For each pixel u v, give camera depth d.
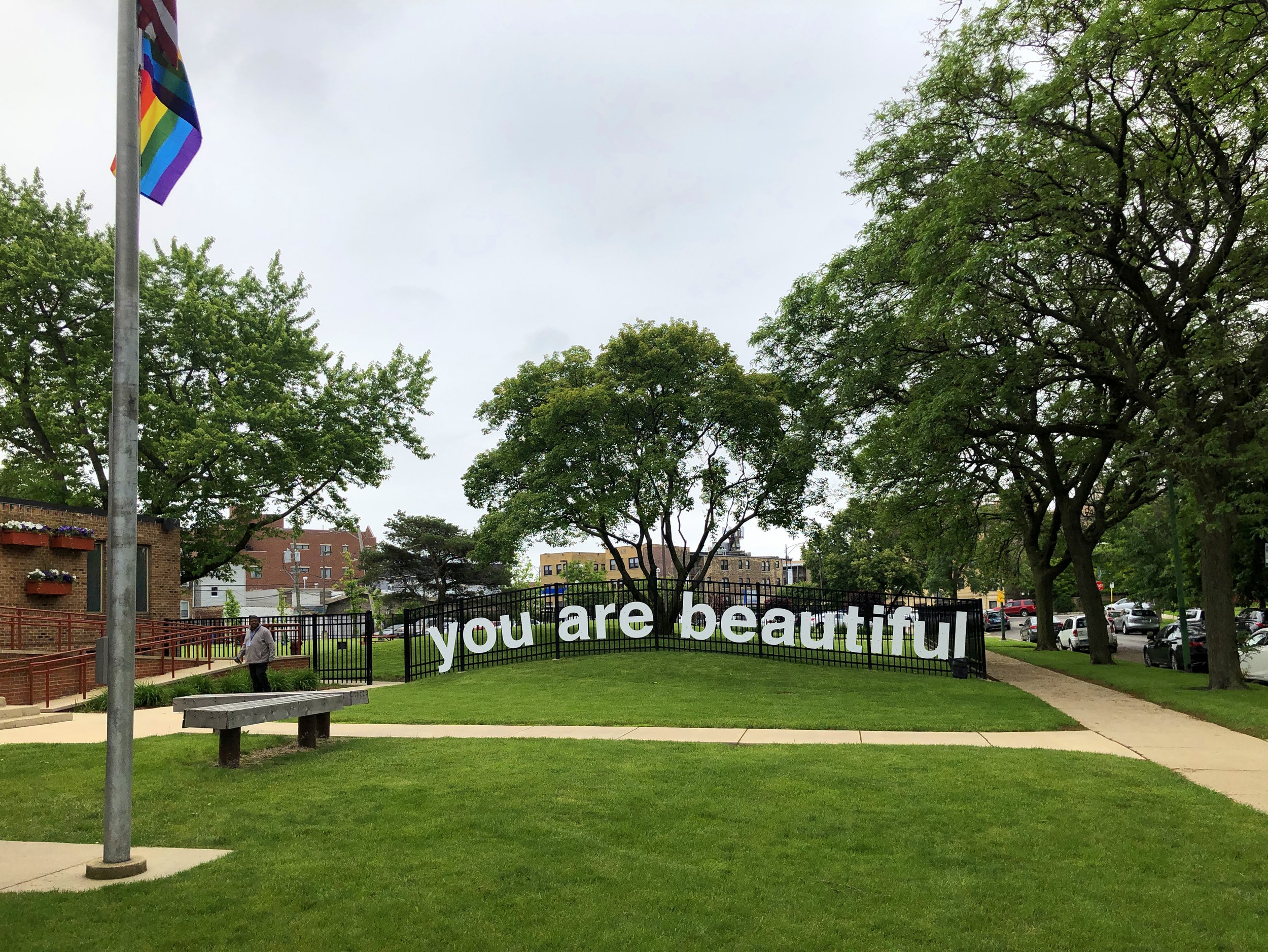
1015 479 31.23
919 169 21.19
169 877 6.08
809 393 28.27
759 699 16.83
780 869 6.34
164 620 24.23
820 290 24.34
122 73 6.61
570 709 15.37
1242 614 36.34
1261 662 24.25
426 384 36.19
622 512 30.94
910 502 27.27
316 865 6.31
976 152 19.44
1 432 31.47
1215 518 18.48
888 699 17.03
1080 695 18.58
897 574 71.44
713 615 25.06
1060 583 67.62
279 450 31.05
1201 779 9.41
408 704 16.47
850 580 73.62
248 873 6.14
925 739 11.93
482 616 25.69
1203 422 18.55
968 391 19.17
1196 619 39.91
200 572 34.84
